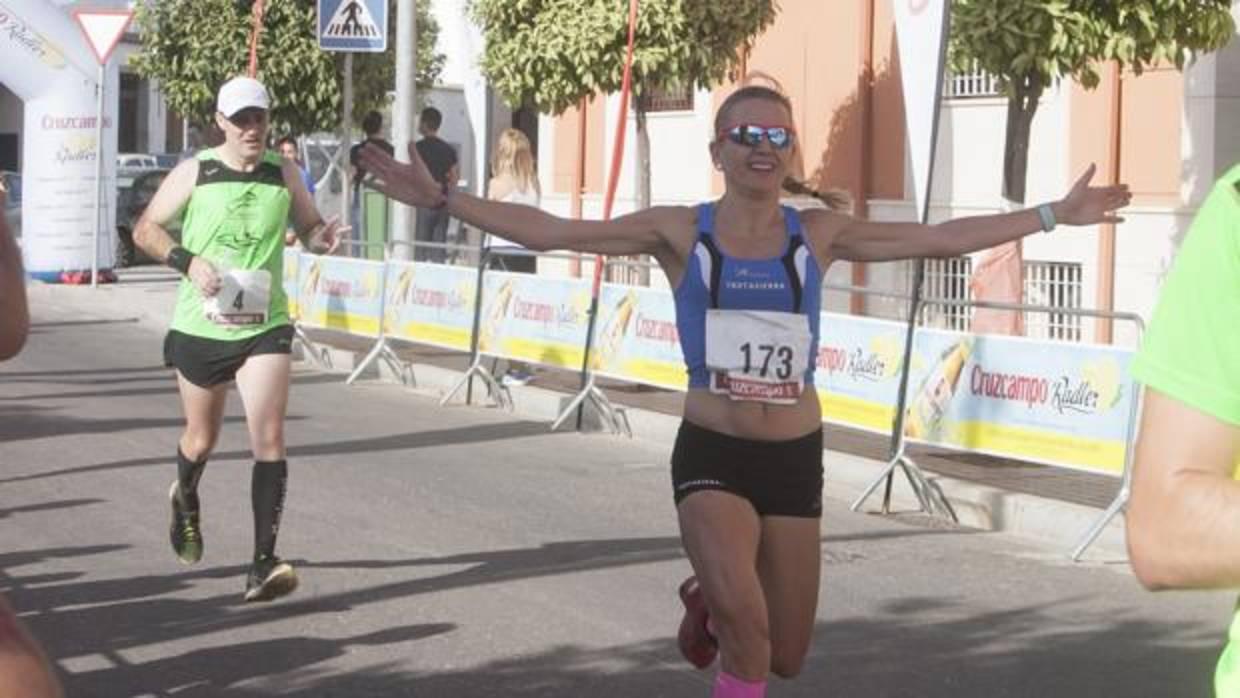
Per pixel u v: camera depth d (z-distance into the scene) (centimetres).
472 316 1456
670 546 915
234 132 766
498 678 674
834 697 656
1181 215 1504
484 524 961
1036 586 844
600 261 1307
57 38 2267
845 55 1848
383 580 827
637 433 1288
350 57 1869
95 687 653
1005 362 976
